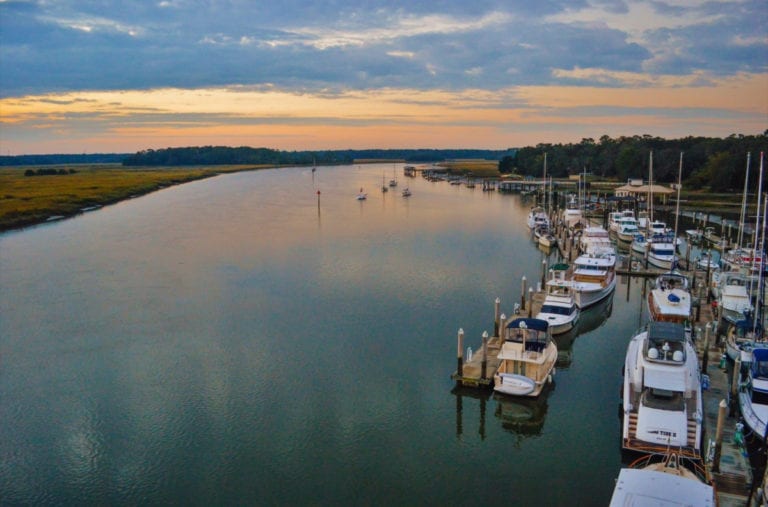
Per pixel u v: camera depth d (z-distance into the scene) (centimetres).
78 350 4238
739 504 2231
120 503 2538
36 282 6162
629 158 16625
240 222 10794
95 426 3170
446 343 4288
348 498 2553
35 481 2700
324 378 3731
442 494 2577
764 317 3962
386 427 3142
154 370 3881
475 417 3247
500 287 5844
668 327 3111
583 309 4997
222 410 3328
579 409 3316
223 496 2575
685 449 2572
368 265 6956
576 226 9425
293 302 5381
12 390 3609
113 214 12106
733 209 11038
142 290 5822
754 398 2727
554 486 2619
